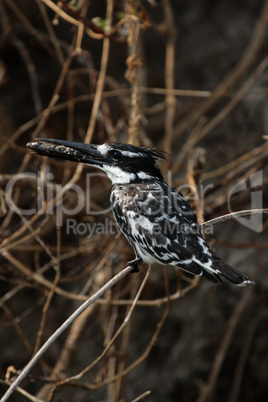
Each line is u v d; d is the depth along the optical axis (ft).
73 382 26.99
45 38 40.98
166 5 37.09
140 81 38.04
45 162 31.81
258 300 38.34
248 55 39.99
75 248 33.24
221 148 43.21
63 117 43.80
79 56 37.60
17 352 41.96
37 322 42.34
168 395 41.19
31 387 41.06
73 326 34.45
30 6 40.68
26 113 44.09
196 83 46.98
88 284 30.30
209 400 36.37
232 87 40.06
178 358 41.39
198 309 41.52
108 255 30.50
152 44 47.34
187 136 44.09
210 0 48.80
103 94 34.35
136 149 24.93
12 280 31.27
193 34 48.57
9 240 29.35
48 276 40.06
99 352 41.42
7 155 41.14
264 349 40.24
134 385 41.52
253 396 40.16
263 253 40.63
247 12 48.57
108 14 32.09
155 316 42.32
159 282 41.11
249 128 42.42
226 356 40.65
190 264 21.29
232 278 20.44
